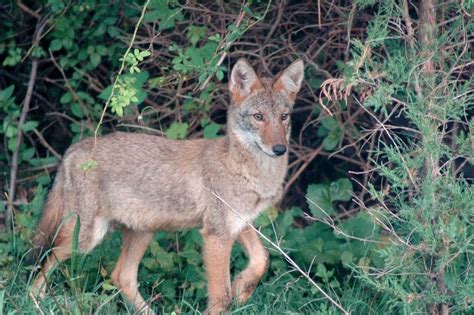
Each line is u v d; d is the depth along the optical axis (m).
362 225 11.56
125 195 11.08
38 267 10.41
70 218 11.13
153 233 11.38
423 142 8.87
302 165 13.89
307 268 11.65
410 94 9.02
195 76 12.58
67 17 13.34
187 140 11.29
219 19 12.77
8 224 12.80
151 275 11.67
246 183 10.66
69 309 9.30
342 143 13.72
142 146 11.23
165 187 10.98
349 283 11.42
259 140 10.62
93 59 13.41
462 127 11.97
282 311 10.58
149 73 13.47
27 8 13.85
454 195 8.73
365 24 12.78
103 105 13.88
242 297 10.69
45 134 14.77
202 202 10.84
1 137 14.43
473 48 11.02
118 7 13.23
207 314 10.52
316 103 13.53
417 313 9.24
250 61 13.20
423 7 9.13
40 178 13.61
